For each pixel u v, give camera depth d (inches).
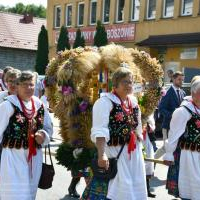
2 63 1315.2
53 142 400.2
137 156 165.9
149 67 242.2
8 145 172.4
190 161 185.0
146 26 845.2
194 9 758.5
